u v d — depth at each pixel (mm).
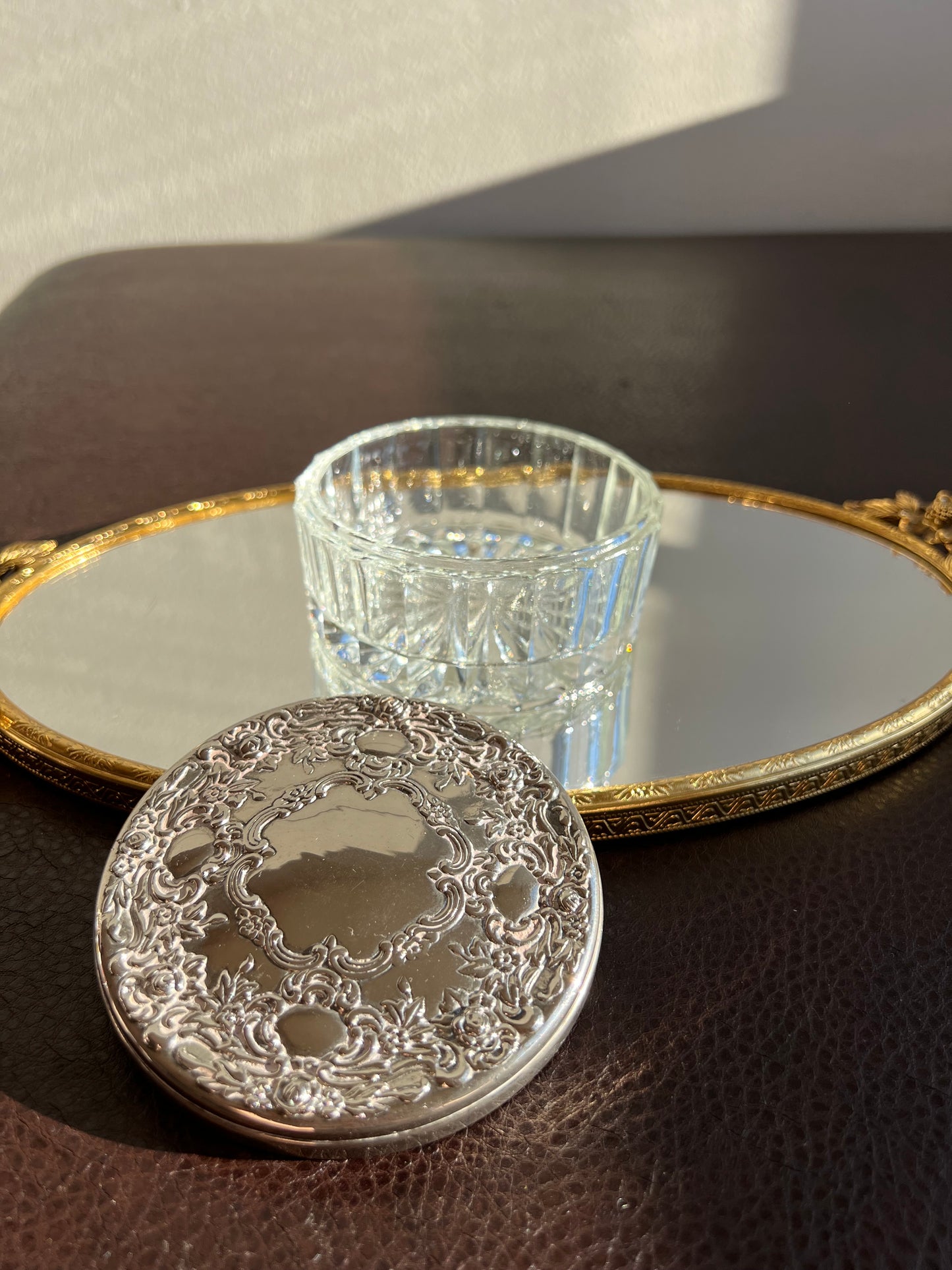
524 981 166
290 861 182
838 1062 174
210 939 170
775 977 189
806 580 298
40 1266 146
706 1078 172
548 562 239
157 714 235
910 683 248
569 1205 154
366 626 260
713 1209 154
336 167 612
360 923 172
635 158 613
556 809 193
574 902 177
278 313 540
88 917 199
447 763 203
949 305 554
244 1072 154
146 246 627
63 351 494
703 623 278
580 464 313
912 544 309
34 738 223
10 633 264
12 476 384
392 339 514
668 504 338
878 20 564
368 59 573
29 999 184
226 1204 154
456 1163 159
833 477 390
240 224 632
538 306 552
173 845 186
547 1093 168
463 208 631
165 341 507
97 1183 156
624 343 511
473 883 179
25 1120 164
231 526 323
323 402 450
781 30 566
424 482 324
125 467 392
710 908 202
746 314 544
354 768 202
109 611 277
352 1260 148
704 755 225
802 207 635
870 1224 152
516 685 258
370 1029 159
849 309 550
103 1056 174
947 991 186
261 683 251
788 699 245
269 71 574
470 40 569
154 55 564
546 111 595
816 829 221
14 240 621
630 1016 181
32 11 542
